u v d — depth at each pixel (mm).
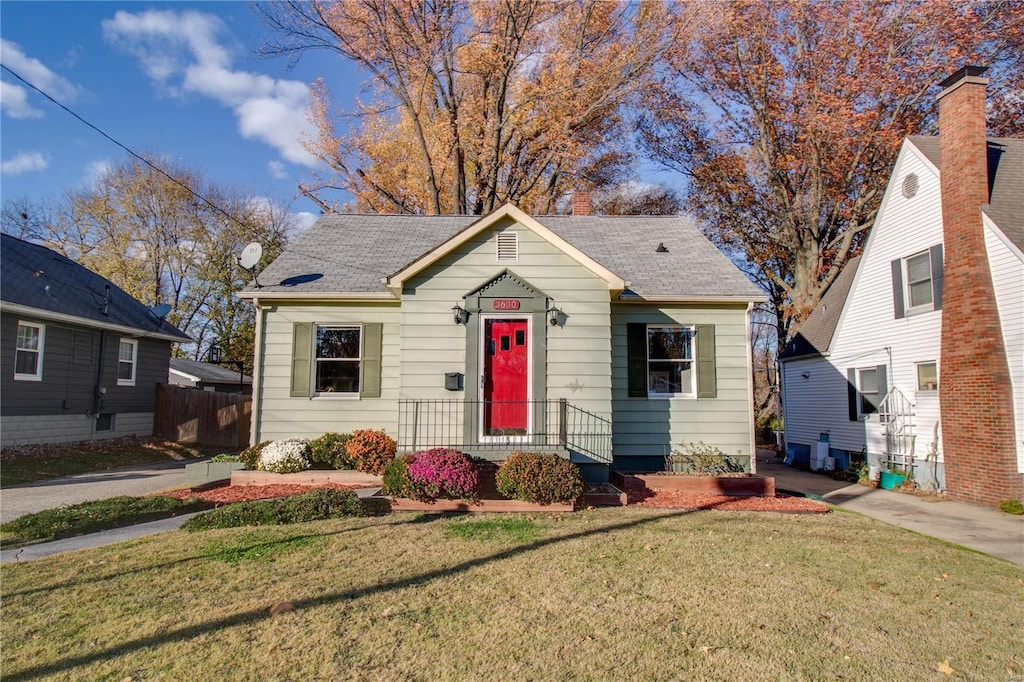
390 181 24469
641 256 13305
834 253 25281
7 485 11289
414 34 21406
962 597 5203
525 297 10297
